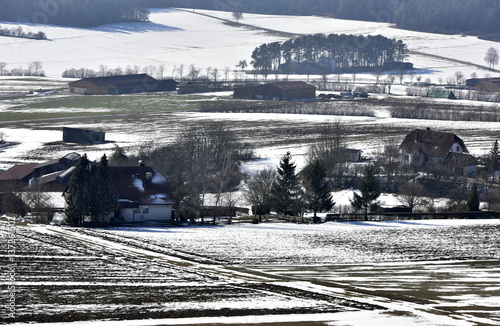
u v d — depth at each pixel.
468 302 196.38
